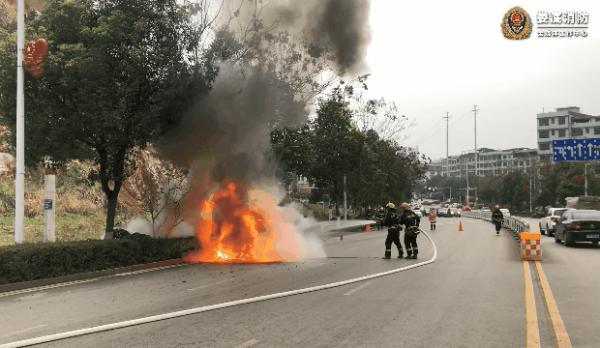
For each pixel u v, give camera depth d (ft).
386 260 54.29
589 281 38.45
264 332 23.09
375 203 167.53
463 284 37.19
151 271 47.34
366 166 131.54
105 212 88.22
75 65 46.65
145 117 49.75
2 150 83.10
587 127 377.91
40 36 48.96
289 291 34.14
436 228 127.03
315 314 26.94
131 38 48.78
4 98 50.14
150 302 31.17
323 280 39.40
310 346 20.70
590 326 24.02
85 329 23.86
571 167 234.99
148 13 50.52
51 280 40.09
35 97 49.62
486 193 344.69
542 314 26.76
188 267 49.93
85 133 51.75
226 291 34.78
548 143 390.83
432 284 37.19
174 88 50.60
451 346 20.67
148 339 22.08
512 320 25.36
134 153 61.05
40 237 63.57
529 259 53.31
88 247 44.75
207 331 23.39
